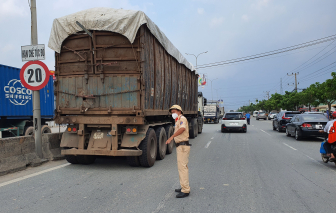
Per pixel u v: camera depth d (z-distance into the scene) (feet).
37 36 24.85
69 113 22.36
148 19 22.06
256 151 32.30
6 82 35.35
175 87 33.76
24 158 21.93
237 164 24.12
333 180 18.38
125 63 21.42
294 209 12.83
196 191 15.80
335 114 22.49
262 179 18.65
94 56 21.59
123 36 21.31
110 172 20.77
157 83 25.59
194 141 43.68
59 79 22.75
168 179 18.56
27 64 23.59
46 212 12.39
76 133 22.38
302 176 19.54
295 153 30.73
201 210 12.69
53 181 17.93
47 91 44.91
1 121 36.40
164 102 28.58
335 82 79.41
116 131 21.12
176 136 15.17
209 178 18.92
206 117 114.83
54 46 22.34
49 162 24.63
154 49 24.53
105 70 21.59
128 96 21.43
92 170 21.48
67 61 22.47
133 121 20.90
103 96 21.80
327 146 23.26
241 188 16.40
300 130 43.04
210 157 27.99
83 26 21.08
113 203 13.61
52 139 25.98
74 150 21.43
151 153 23.07
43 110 43.47
